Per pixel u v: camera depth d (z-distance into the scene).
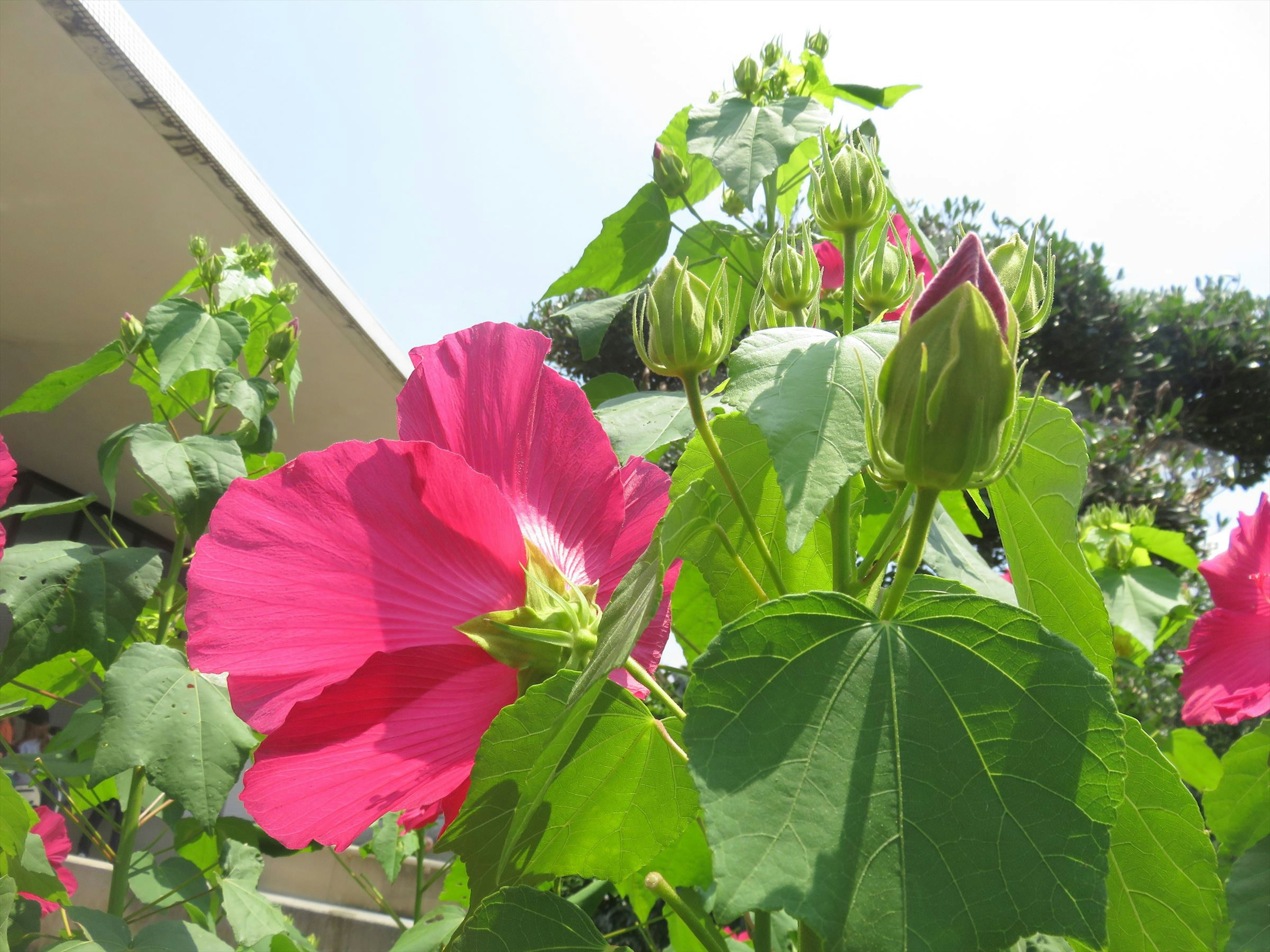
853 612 0.25
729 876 0.20
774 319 0.35
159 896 0.96
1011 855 0.21
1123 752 0.22
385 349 2.09
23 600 0.77
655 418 0.45
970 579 0.48
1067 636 0.33
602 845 0.33
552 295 0.77
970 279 0.24
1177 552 0.95
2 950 0.70
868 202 0.34
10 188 1.61
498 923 0.30
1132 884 0.30
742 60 0.71
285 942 0.88
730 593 0.36
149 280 1.93
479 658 0.30
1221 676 0.70
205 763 0.72
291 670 0.28
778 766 0.22
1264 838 0.56
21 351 2.23
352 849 1.74
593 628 0.30
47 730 1.94
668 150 0.74
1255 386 3.15
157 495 1.06
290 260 1.74
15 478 0.73
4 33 1.26
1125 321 3.02
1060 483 0.33
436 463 0.29
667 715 0.35
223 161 1.53
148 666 0.76
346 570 0.28
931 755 0.22
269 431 1.06
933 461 0.23
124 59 1.31
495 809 0.31
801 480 0.25
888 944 0.20
